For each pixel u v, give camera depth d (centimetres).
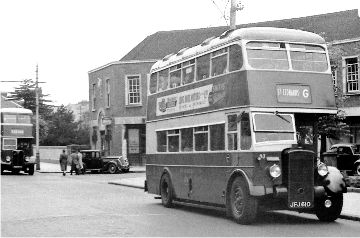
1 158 4009
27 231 1241
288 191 1286
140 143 4812
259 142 1307
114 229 1260
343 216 1438
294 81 1370
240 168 1348
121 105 4819
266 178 1300
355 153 2917
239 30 1408
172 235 1159
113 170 4225
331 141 3528
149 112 2017
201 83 1588
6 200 2034
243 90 1351
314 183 1343
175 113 1772
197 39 4831
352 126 3488
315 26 4041
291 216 1524
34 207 1783
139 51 4972
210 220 1437
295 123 1388
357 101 3422
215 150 1486
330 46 3080
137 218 1483
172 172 1786
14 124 4075
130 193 2394
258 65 1357
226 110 1428
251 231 1214
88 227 1299
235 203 1369
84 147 5534
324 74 1406
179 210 1711
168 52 4812
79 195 2273
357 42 3441
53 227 1305
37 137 4775
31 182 3136
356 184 2150
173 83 1802
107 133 4966
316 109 1374
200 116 1586
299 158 1291
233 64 1405
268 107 1334
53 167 5200
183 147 1705
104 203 1936
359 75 3422
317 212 1390
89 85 5412
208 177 1524
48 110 8619
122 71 4825
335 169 1402
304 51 1405
